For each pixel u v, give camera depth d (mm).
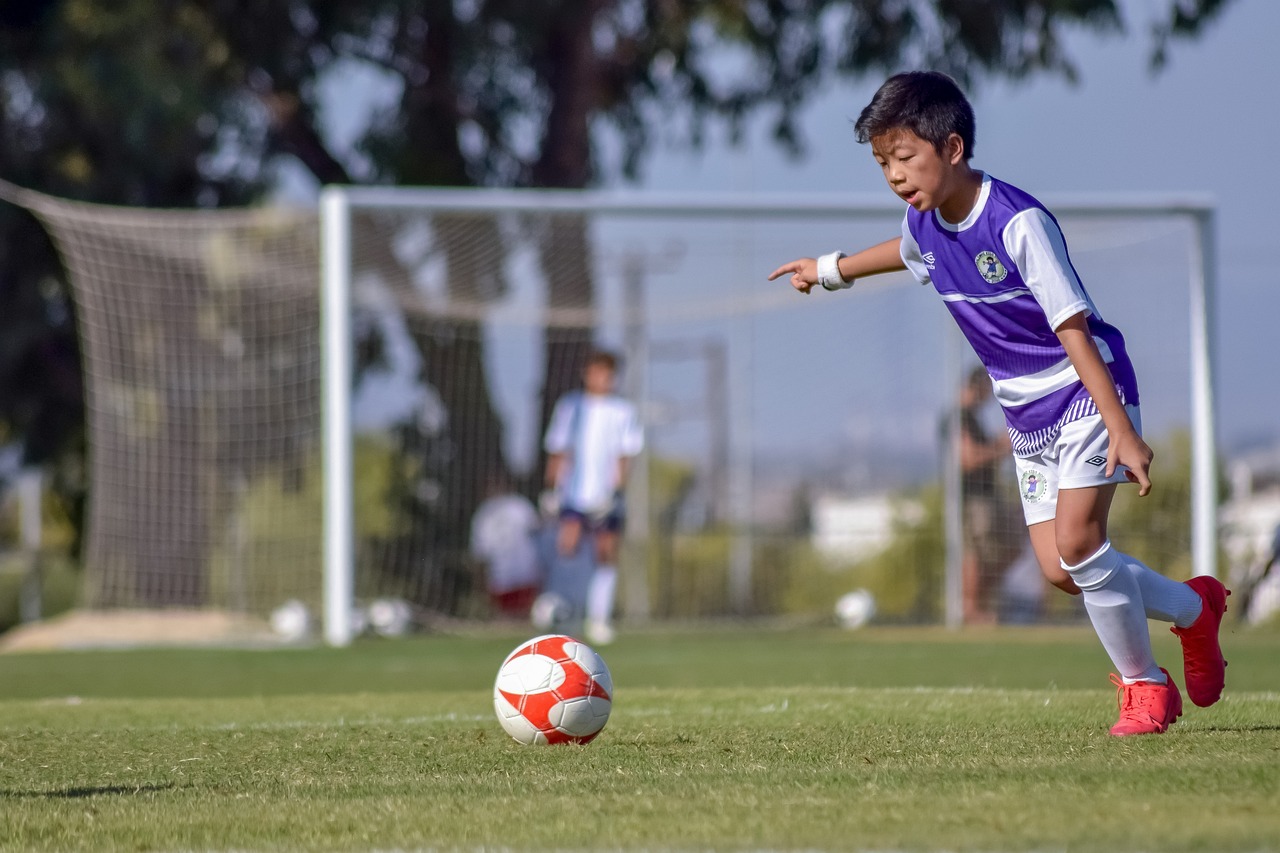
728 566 49438
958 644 32219
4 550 62250
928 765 10008
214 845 7707
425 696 18422
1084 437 11203
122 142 50156
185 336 42969
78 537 59406
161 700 18406
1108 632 11609
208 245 43625
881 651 29859
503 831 7777
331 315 35281
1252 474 41438
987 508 40156
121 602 41094
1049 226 11062
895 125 11172
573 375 50469
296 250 44812
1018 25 49781
